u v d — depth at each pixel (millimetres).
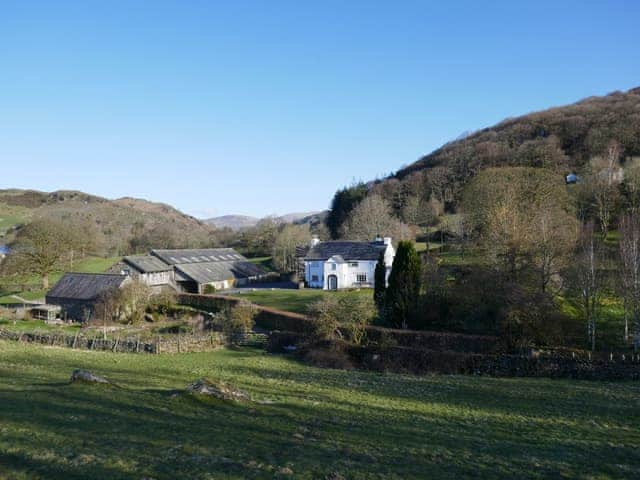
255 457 14969
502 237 48812
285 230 111312
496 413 23750
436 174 134375
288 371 35406
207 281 85625
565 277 45094
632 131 118562
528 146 133625
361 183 152875
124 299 58844
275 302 63500
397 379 33125
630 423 21703
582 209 76375
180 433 16781
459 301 45156
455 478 14266
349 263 81250
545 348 36906
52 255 85938
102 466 13508
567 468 15383
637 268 38656
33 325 57750
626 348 37125
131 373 31734
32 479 12547
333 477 13719
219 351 44875
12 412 18094
